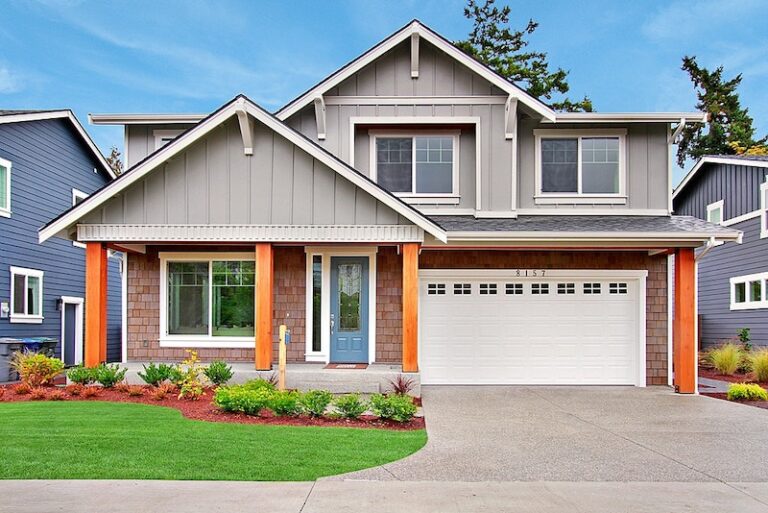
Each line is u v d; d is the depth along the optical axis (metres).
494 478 6.38
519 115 14.05
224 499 5.59
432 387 13.06
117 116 14.34
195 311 13.51
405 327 11.50
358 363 13.24
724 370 16.30
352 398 9.04
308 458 6.85
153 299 13.48
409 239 11.57
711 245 11.97
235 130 11.73
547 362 13.53
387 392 11.56
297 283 13.37
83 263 20.12
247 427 8.13
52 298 18.16
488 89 13.83
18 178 16.48
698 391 12.74
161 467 6.43
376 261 13.38
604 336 13.55
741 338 19.22
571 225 12.72
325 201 11.64
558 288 13.61
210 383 11.27
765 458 7.27
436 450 7.48
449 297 13.57
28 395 10.41
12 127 16.23
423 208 13.86
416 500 5.65
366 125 13.90
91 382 11.13
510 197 13.67
